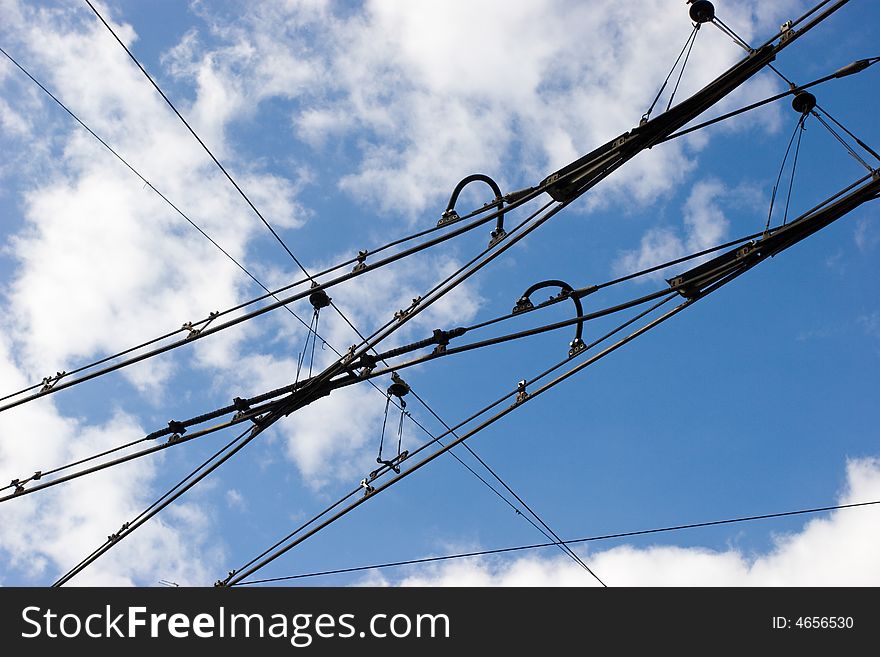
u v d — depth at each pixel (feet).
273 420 34.58
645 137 29.12
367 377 33.96
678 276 30.25
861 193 27.78
